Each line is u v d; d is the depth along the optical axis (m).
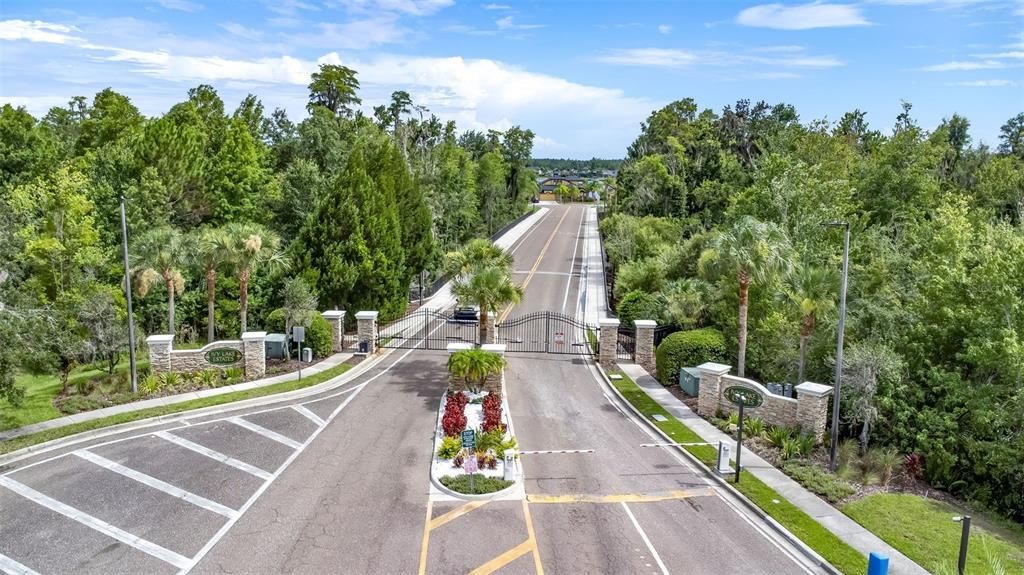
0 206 23.36
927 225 32.78
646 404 25.59
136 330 35.53
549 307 45.84
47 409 23.72
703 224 64.12
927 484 19.77
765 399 23.05
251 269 32.28
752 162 73.25
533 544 15.25
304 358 31.06
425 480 18.59
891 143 46.16
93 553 14.52
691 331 29.31
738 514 17.08
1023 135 83.69
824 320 25.41
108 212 41.53
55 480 18.16
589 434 22.61
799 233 35.81
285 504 17.02
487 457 19.33
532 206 137.00
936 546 15.35
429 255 46.75
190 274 42.16
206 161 50.28
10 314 20.59
